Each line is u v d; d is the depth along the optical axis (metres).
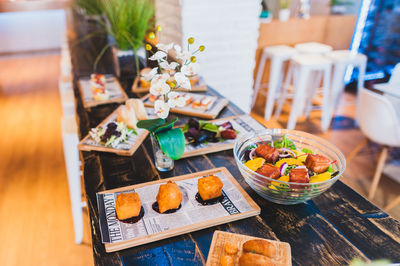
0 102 4.58
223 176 1.13
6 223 2.34
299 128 3.69
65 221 2.35
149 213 0.96
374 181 2.50
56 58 6.70
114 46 2.31
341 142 3.38
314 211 0.99
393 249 0.85
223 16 2.65
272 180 0.90
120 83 2.16
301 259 0.82
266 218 0.96
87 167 1.22
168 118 1.61
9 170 2.99
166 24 2.85
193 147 1.31
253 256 0.76
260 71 3.96
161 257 0.83
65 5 6.24
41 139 3.57
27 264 2.00
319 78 3.77
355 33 4.72
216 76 2.88
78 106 1.80
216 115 1.60
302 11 4.11
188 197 1.02
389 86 2.54
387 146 2.44
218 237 0.87
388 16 4.60
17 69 6.03
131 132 1.44
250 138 1.14
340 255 0.83
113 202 1.01
